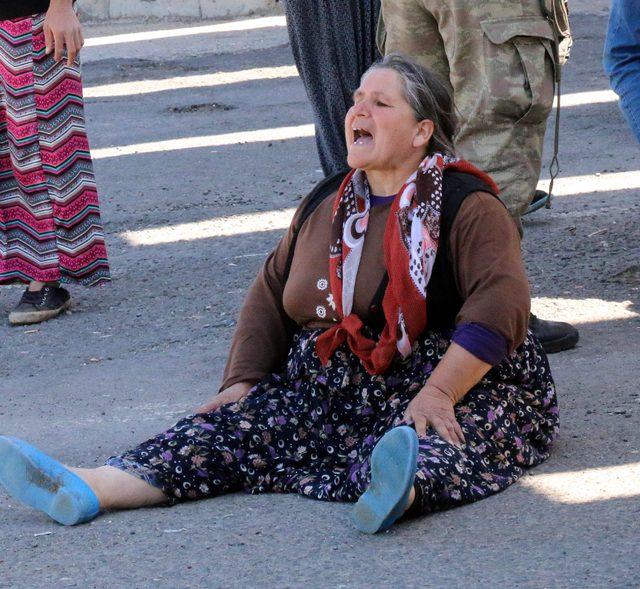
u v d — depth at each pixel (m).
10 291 19.19
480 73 13.04
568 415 11.45
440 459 9.25
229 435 10.09
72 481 9.56
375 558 8.50
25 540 9.30
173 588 8.26
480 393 9.95
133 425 12.48
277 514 9.50
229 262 19.50
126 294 18.33
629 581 7.83
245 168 26.48
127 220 22.77
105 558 8.84
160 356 15.32
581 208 20.88
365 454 9.71
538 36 13.05
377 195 10.20
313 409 10.20
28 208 17.25
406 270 9.77
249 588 8.16
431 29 13.65
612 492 9.45
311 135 29.56
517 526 8.89
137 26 52.28
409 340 9.87
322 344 10.16
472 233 9.75
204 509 9.74
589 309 15.30
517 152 13.09
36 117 16.94
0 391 14.48
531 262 17.78
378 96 9.92
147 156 28.58
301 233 10.59
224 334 16.00
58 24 16.41
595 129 27.56
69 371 15.09
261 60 42.16
